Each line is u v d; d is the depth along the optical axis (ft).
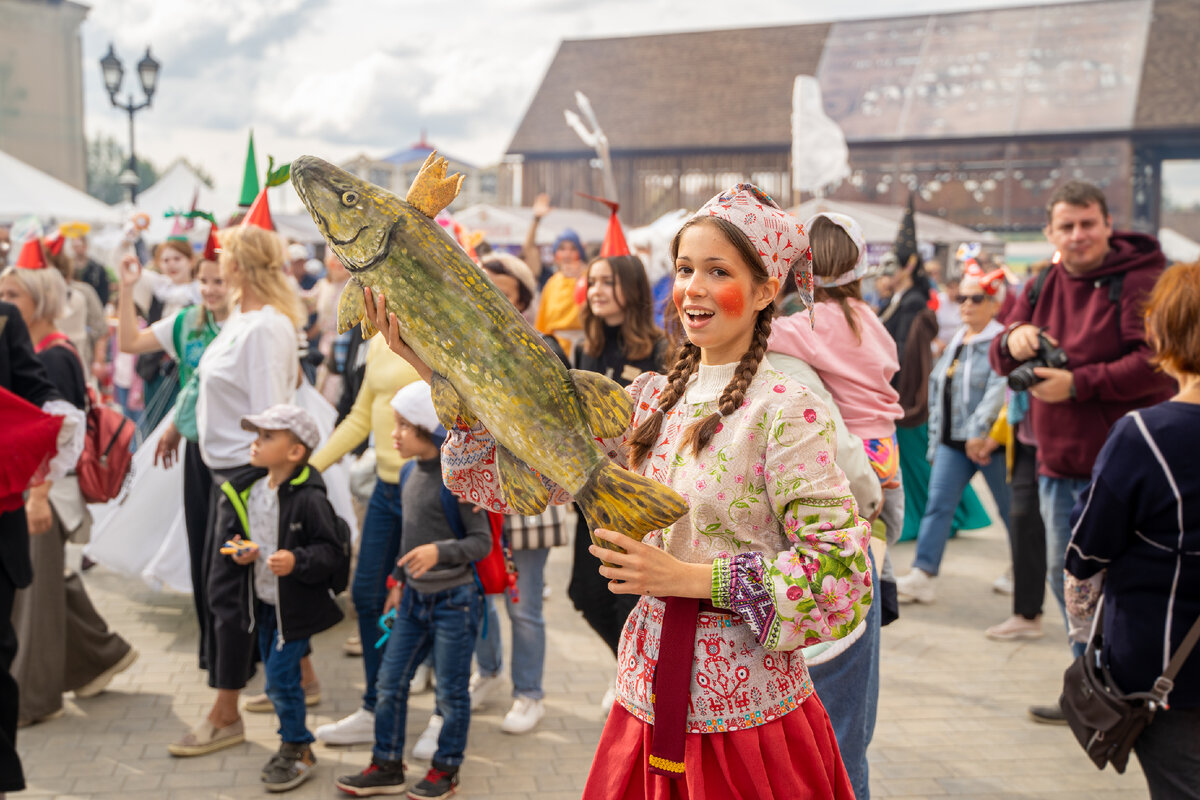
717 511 6.29
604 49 162.61
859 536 6.09
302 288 43.42
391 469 14.10
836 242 9.23
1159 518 8.78
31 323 14.78
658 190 151.74
